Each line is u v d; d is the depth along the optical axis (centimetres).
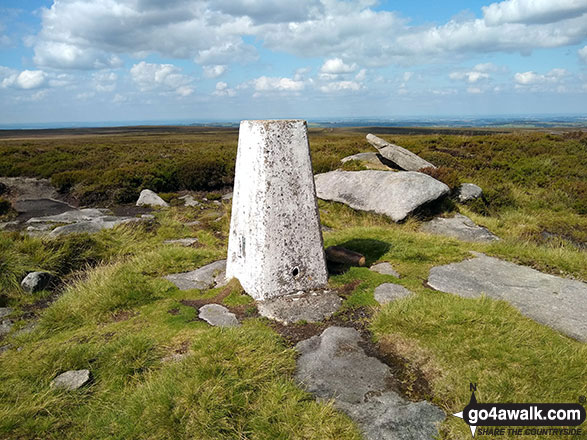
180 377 342
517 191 1316
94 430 310
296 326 450
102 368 383
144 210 1209
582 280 585
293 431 296
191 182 1530
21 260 654
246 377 342
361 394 336
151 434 296
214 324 453
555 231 1019
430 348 387
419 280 565
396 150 1491
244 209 516
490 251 701
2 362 414
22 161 1952
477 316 424
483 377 343
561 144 1925
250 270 509
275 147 489
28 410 327
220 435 293
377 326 432
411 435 293
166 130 11688
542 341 400
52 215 1194
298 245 515
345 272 580
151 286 562
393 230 824
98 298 527
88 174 1524
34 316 539
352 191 1166
